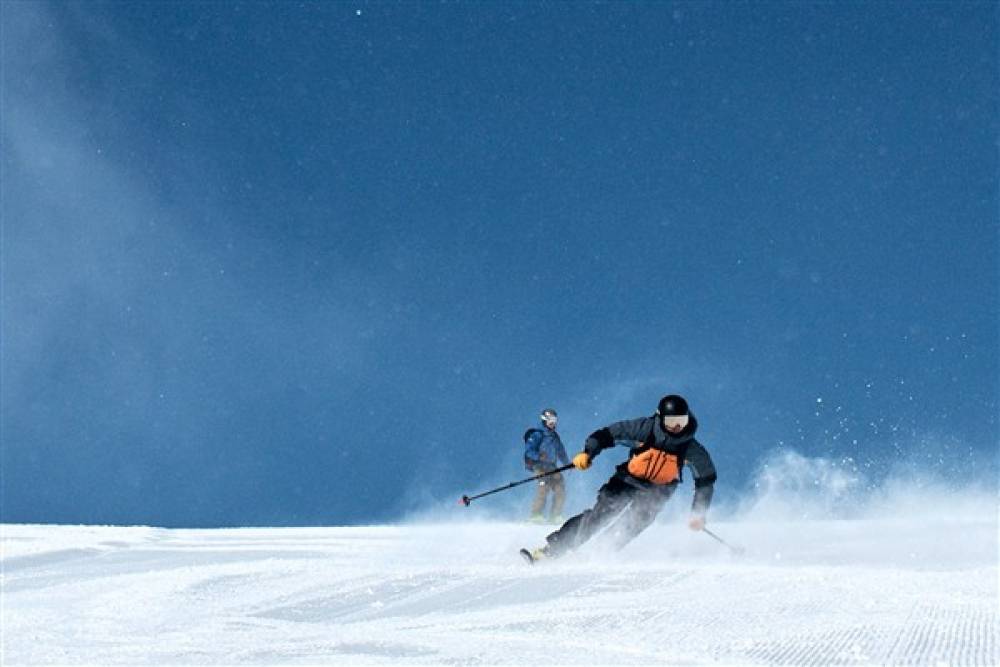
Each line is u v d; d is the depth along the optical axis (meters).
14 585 12.85
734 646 7.16
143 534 21.16
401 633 8.38
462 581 11.51
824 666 6.46
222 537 21.14
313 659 7.44
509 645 7.61
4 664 7.61
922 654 6.59
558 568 12.16
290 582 11.98
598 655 7.11
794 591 9.54
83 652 8.05
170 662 7.54
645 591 10.11
